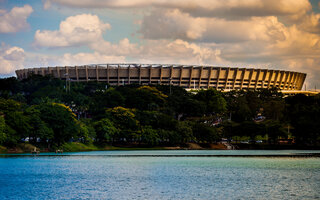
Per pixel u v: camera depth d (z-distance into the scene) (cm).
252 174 6744
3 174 6712
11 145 10756
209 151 13075
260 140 15675
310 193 5112
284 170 7256
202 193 5134
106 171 7181
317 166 7875
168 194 5081
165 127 14200
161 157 10100
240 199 4788
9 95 18250
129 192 5219
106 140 13600
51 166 7844
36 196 4966
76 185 5731
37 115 10938
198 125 14562
